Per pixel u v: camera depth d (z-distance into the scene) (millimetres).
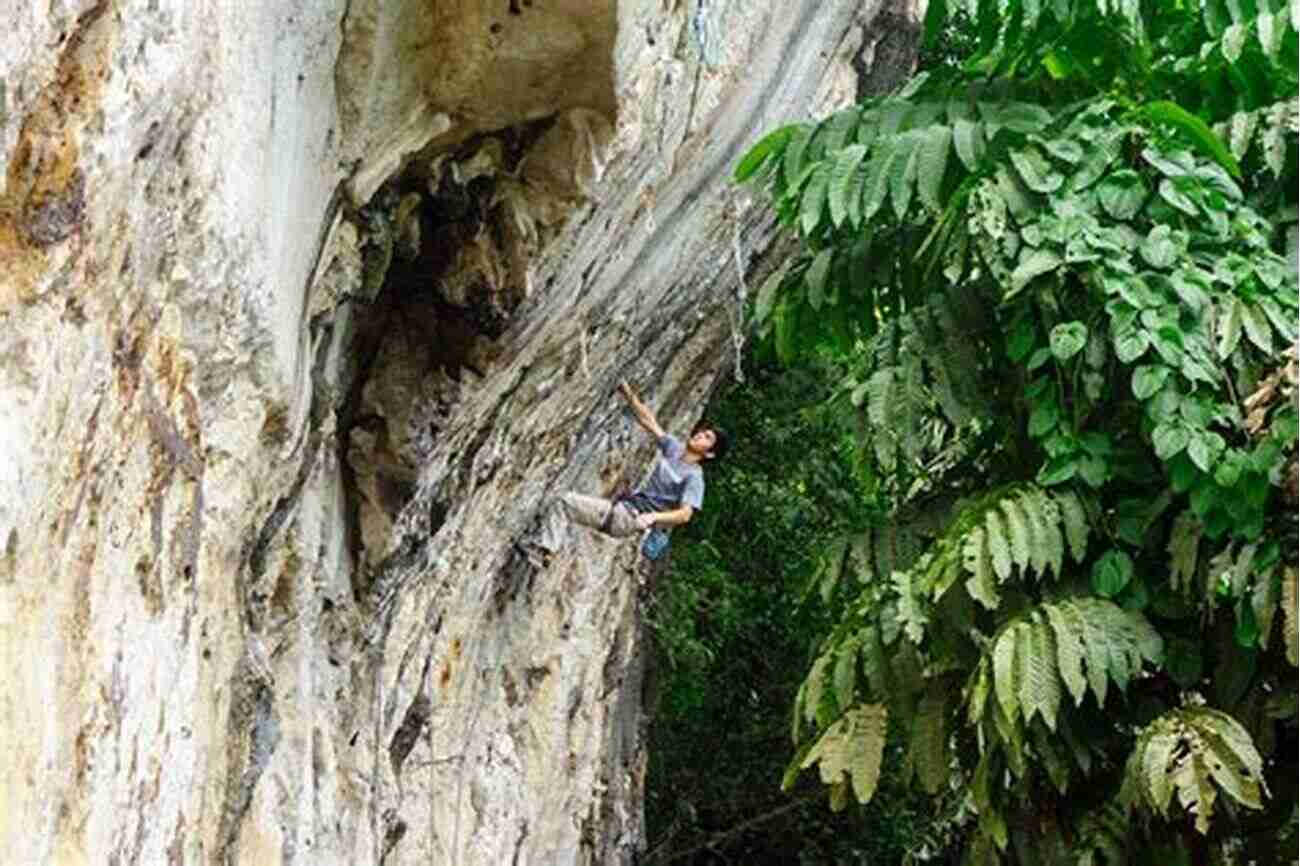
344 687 4906
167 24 2527
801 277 4652
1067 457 3924
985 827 3951
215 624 3443
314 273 3854
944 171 4223
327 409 4270
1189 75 4410
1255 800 3529
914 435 4117
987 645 3855
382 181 3982
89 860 2625
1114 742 3996
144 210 2621
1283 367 3791
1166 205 3977
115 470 2672
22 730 2293
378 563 4895
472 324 4727
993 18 4609
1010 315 4172
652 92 4738
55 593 2420
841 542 4344
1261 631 3652
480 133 4223
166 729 3064
